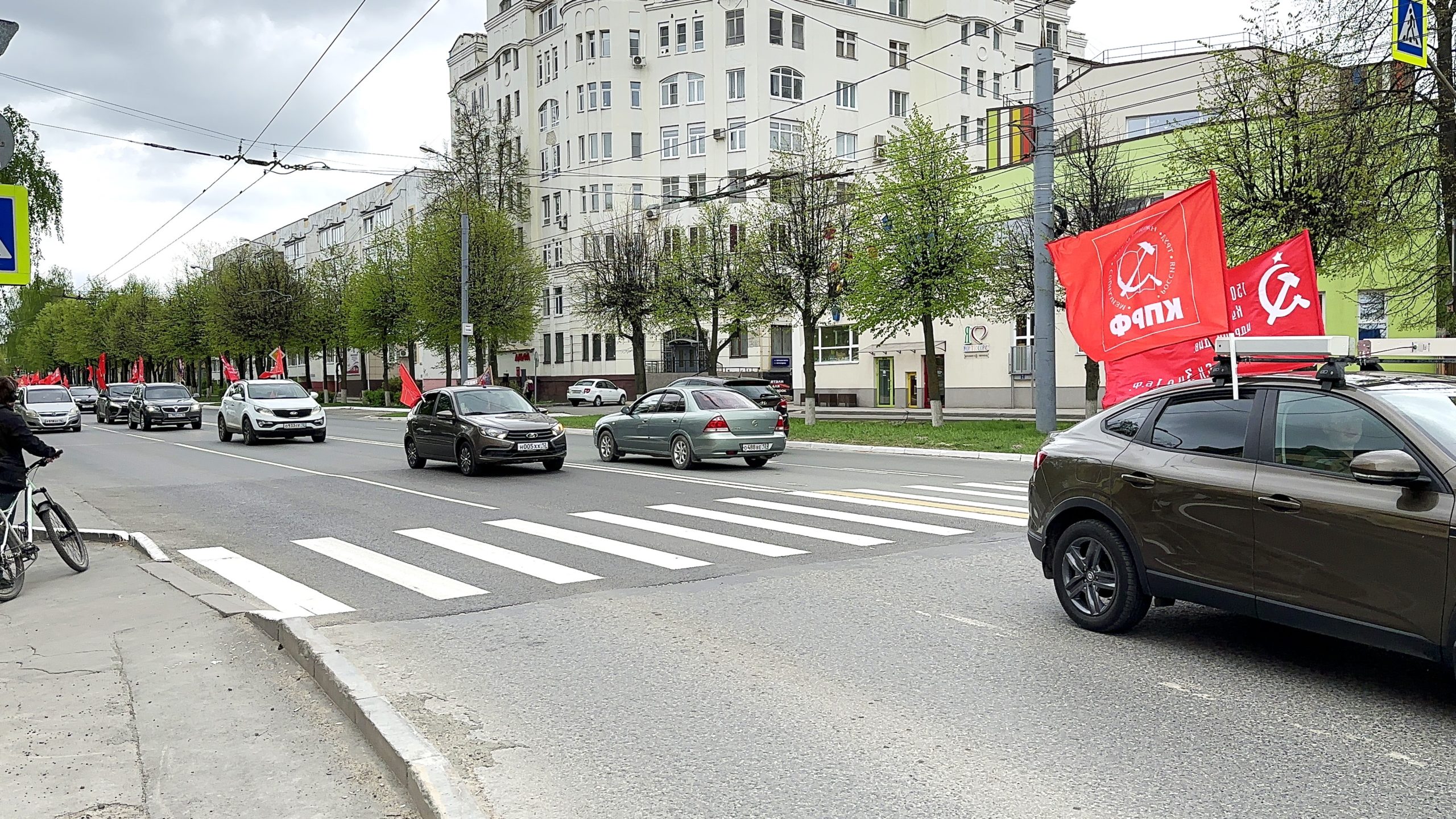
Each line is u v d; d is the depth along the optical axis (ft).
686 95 193.98
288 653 19.74
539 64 214.48
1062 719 15.53
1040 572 26.71
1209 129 64.08
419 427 60.95
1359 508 15.72
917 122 86.63
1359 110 56.85
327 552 32.24
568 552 31.17
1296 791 12.75
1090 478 20.74
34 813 12.60
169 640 20.80
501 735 15.35
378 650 20.35
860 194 88.07
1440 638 14.70
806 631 21.22
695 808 12.62
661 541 32.89
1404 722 15.16
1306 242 35.04
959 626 21.35
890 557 29.19
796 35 189.78
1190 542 18.57
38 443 26.17
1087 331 36.14
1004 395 127.75
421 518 39.86
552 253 211.82
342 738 15.25
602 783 13.47
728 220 124.98
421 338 163.02
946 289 84.33
